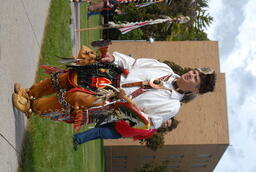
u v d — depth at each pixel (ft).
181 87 12.05
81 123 11.47
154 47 56.75
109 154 70.49
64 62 12.34
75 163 22.84
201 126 58.70
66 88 12.01
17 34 12.48
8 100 10.78
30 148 13.38
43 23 18.11
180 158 71.92
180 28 57.77
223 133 58.95
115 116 11.89
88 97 11.16
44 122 15.97
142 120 11.23
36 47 16.02
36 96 12.25
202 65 57.16
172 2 61.62
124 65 12.42
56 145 17.61
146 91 11.82
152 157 71.20
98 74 11.69
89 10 40.88
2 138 9.86
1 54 10.28
